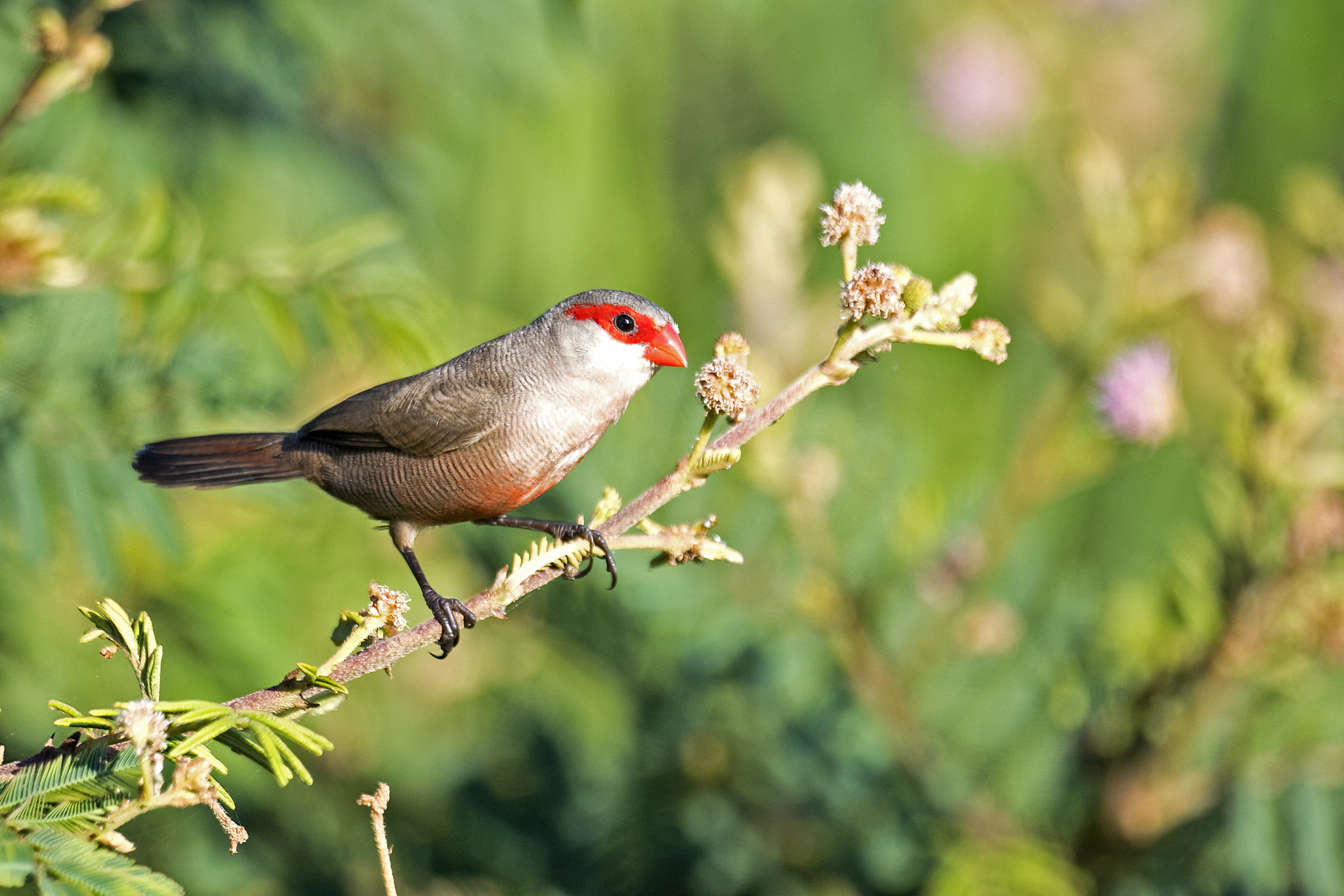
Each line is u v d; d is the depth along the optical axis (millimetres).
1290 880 7965
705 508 9062
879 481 9227
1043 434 9031
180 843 9438
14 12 8016
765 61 14688
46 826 4168
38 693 8852
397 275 7965
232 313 10305
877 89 15117
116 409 7824
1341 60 14758
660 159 14195
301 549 10289
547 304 13219
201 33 9336
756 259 9953
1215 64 14922
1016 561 9383
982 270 14453
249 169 9883
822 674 9359
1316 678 8172
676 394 9375
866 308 4988
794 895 8984
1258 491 7766
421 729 10953
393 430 7121
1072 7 14797
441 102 11234
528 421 7094
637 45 13727
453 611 6820
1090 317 9086
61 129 8727
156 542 7828
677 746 9352
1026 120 14445
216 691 9117
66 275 6879
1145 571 11891
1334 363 7840
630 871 9422
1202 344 11016
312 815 10055
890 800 8945
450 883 9695
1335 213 9375
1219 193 14953
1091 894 8156
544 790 9789
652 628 8758
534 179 12992
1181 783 8070
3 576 8828
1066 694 8789
